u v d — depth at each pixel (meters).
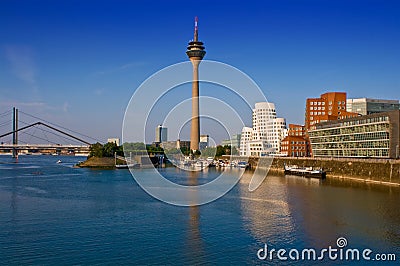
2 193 100.69
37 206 80.94
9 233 58.25
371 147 158.50
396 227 61.62
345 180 139.12
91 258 47.75
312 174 154.50
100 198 92.62
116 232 59.28
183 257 48.19
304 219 67.56
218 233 58.66
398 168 120.75
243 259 47.53
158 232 59.28
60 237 56.31
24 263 45.94
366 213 72.50
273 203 84.56
